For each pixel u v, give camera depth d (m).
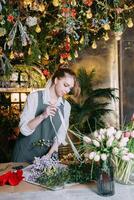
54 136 2.74
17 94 5.49
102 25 3.60
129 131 2.07
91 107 5.71
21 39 3.07
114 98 5.94
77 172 2.14
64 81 2.67
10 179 2.11
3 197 1.90
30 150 2.75
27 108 2.73
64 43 3.98
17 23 2.93
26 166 2.54
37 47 3.60
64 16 3.16
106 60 6.31
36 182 2.13
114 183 2.00
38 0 2.98
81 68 6.02
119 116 6.21
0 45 3.43
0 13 2.91
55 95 2.76
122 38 6.27
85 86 5.86
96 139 1.97
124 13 3.61
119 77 6.31
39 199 1.87
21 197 1.90
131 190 2.00
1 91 5.34
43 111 2.72
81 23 3.56
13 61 5.04
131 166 2.07
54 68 4.88
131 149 2.07
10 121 5.45
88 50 6.24
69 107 2.84
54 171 2.17
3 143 5.41
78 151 2.24
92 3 3.43
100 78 6.29
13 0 2.91
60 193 1.96
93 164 2.04
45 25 3.65
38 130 2.73
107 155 1.93
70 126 5.44
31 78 5.35
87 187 2.05
